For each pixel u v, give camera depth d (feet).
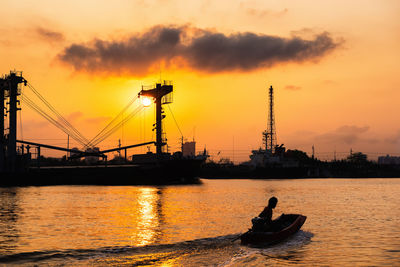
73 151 438.81
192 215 126.93
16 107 384.88
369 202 182.39
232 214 129.49
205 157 466.29
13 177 388.57
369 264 59.36
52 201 190.08
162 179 437.99
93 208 152.76
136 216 124.16
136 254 66.85
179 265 59.41
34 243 78.02
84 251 69.72
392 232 88.89
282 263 59.93
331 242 75.82
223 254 65.51
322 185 410.52
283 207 156.76
